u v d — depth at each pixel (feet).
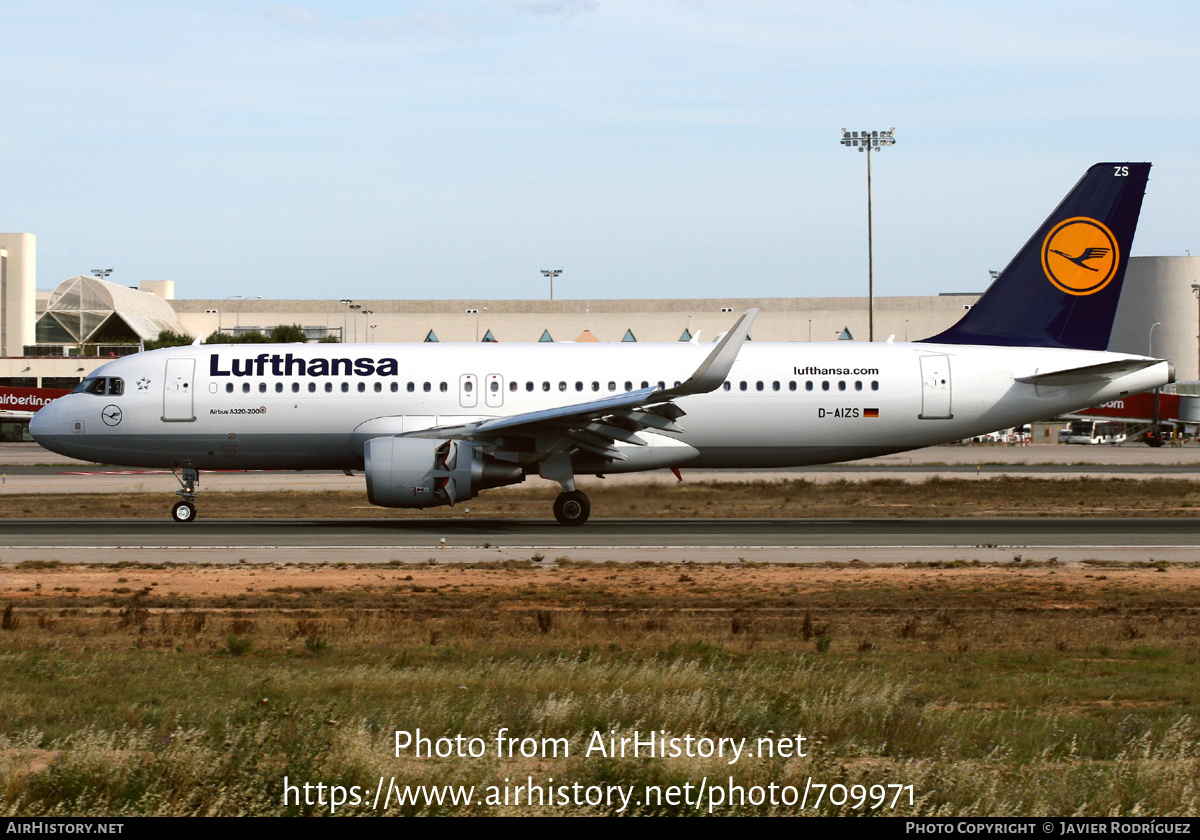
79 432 256.93
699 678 103.96
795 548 211.82
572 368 258.37
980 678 110.73
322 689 102.22
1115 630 138.72
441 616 146.51
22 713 92.27
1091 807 67.05
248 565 189.47
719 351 224.53
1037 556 201.77
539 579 175.94
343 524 255.91
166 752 72.59
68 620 143.54
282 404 255.09
